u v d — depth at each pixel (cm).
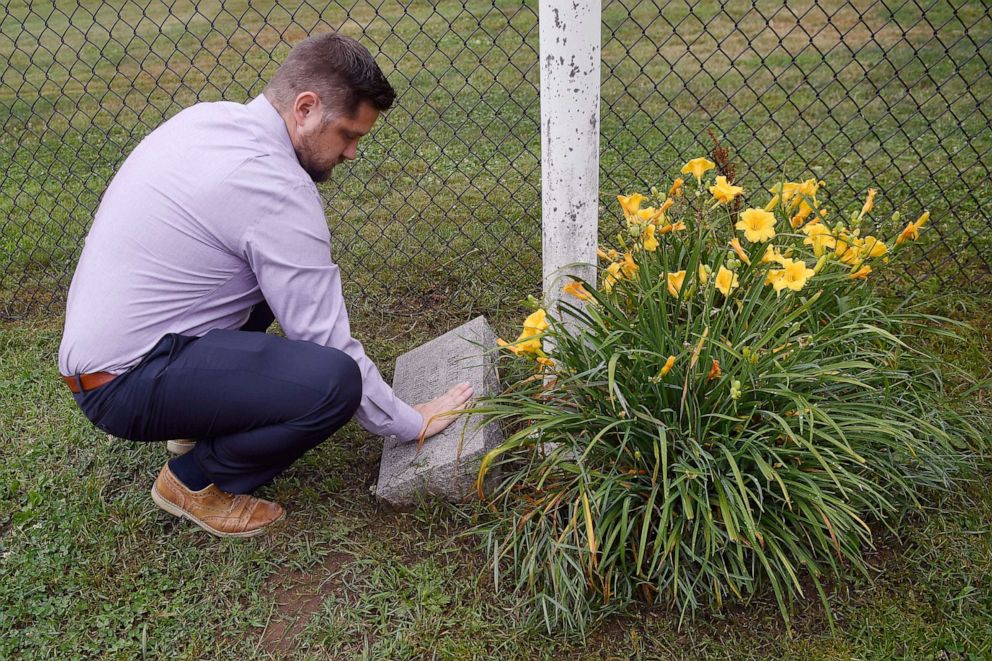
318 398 213
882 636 200
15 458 270
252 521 237
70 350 209
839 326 235
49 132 611
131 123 628
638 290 238
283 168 210
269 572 227
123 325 207
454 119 582
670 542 193
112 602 218
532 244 396
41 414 292
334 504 248
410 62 750
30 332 347
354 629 210
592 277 239
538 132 548
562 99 214
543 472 229
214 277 212
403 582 222
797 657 197
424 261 387
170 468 233
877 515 214
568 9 204
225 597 219
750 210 209
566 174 223
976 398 273
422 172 493
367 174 493
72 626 211
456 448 235
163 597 219
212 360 210
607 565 213
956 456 235
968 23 723
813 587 215
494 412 220
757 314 222
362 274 381
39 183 507
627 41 789
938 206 406
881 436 218
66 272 388
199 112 216
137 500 251
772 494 203
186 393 210
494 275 373
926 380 264
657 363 209
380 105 219
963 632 199
